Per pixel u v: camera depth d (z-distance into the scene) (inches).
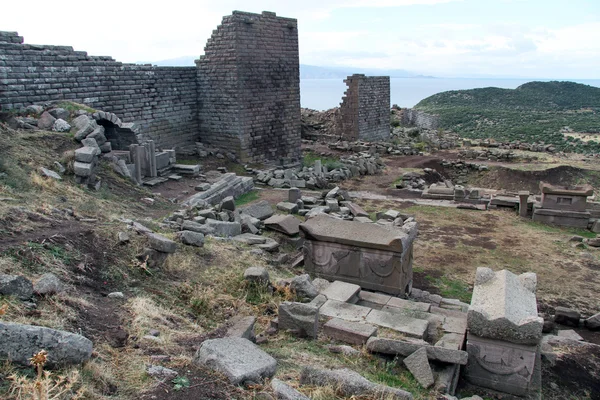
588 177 1171.9
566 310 409.7
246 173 949.2
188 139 1008.2
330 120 1694.1
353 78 1482.5
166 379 178.5
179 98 972.6
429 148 1573.6
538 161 1349.7
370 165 1142.3
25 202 359.3
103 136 629.9
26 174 452.8
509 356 265.4
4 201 343.9
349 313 326.0
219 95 979.3
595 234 666.2
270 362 198.5
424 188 984.3
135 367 186.4
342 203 725.9
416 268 531.2
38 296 219.6
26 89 686.5
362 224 427.8
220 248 408.2
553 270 531.5
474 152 1430.9
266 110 1020.5
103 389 166.1
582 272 526.6
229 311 298.5
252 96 983.6
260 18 969.5
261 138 1021.8
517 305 277.9
